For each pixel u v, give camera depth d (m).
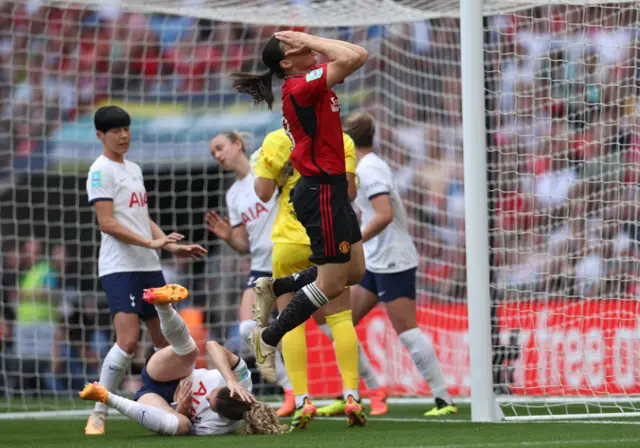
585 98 36.66
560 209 36.66
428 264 38.47
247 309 26.31
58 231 41.34
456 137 39.56
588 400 27.84
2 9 42.16
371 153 24.06
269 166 20.14
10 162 41.62
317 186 16.61
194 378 18.72
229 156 26.77
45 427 23.48
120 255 21.81
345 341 20.75
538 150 37.16
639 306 29.16
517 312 28.41
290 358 21.73
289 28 39.81
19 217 41.34
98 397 17.94
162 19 43.44
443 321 33.28
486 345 20.94
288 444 15.55
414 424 20.64
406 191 40.22
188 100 43.50
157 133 42.94
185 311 38.06
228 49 43.97
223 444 15.84
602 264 35.28
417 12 30.84
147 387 19.14
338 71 16.20
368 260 25.22
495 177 36.81
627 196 35.16
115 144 22.03
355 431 18.62
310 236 16.83
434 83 39.81
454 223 39.56
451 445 14.77
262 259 26.38
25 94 42.25
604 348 28.98
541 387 26.72
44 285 40.28
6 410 31.14
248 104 42.97
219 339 39.88
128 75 42.47
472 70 20.91
